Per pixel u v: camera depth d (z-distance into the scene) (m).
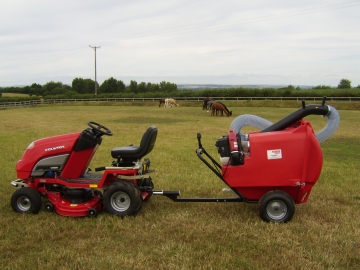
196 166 8.76
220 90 56.59
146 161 5.70
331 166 9.12
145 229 4.66
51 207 5.21
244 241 4.31
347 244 4.24
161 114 31.44
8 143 12.94
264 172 4.91
